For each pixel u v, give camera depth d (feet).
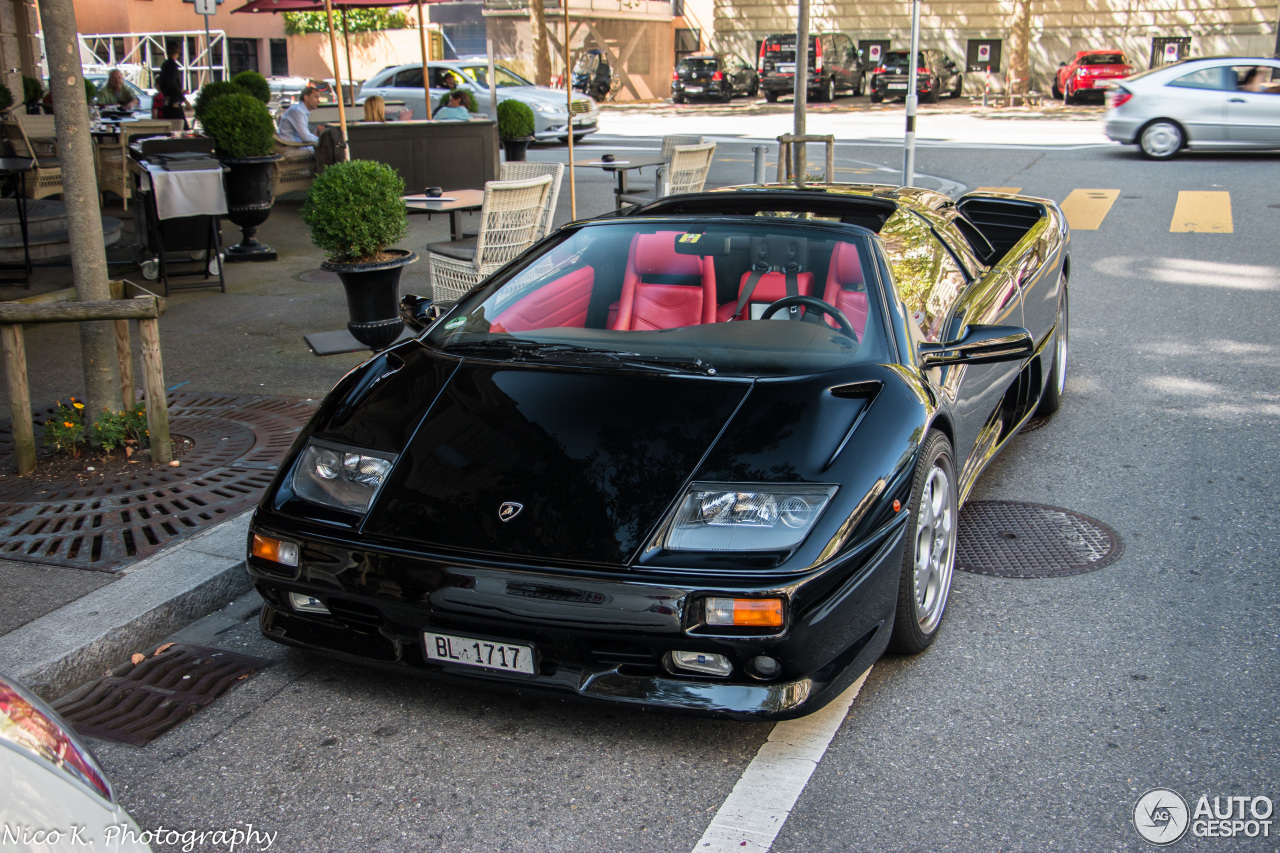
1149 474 14.70
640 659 8.38
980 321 12.53
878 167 48.85
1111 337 21.95
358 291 19.02
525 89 65.72
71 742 5.53
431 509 8.86
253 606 11.63
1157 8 107.04
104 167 33.53
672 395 9.55
